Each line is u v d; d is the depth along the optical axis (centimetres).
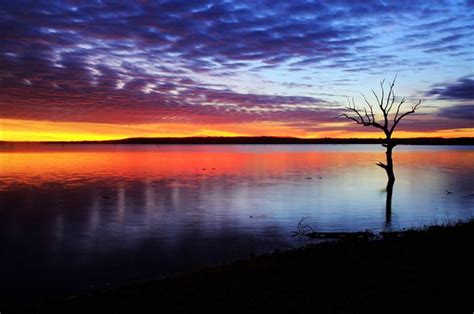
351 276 1062
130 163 9950
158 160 11500
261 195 4075
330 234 2227
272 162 10325
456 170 7325
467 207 3303
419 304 805
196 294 1041
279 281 1083
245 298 959
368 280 1006
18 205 3472
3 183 5297
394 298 852
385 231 2283
